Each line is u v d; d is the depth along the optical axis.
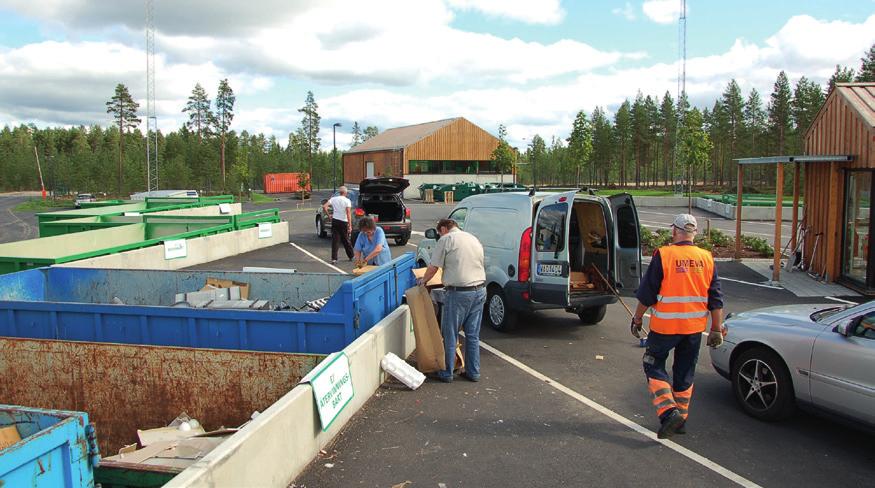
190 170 65.31
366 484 4.55
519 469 4.82
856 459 5.04
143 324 6.76
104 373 6.14
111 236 15.63
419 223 29.44
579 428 5.63
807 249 14.56
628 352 8.10
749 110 65.25
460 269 6.69
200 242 16.03
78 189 67.75
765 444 5.32
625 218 8.89
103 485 3.90
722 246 18.75
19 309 7.07
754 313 6.30
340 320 6.40
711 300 5.39
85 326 6.94
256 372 5.90
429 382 6.84
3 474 2.77
